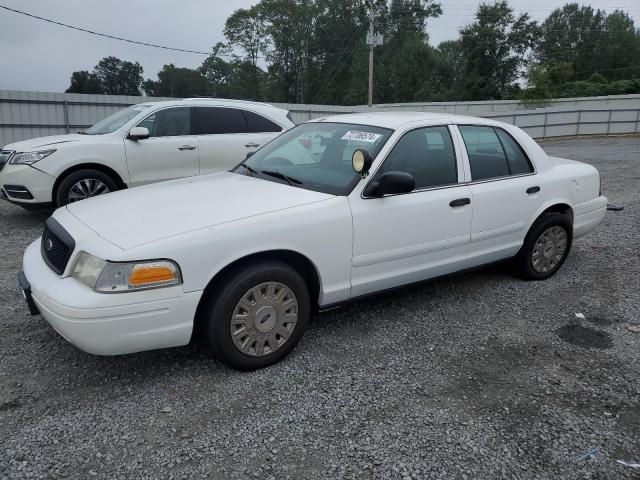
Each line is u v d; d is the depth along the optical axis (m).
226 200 3.51
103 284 2.83
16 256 5.73
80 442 2.66
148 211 3.36
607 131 30.17
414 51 58.31
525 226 4.82
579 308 4.54
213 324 3.15
